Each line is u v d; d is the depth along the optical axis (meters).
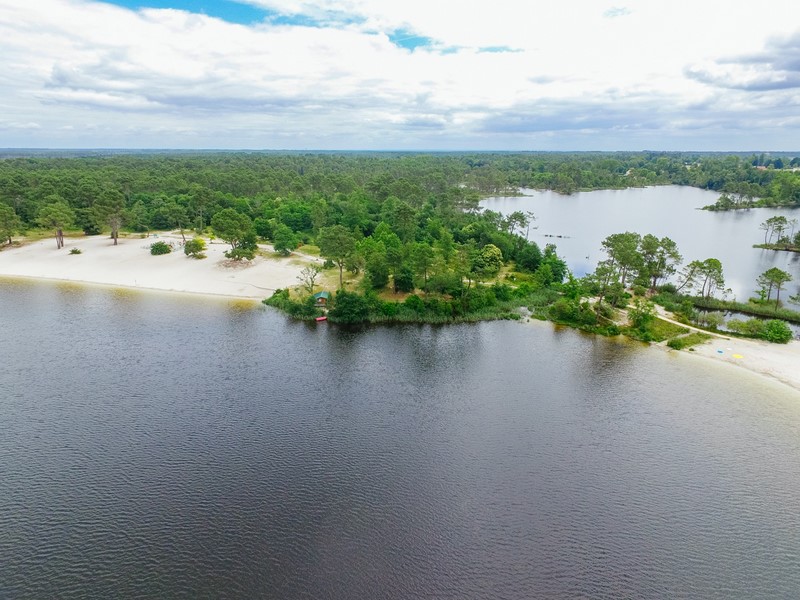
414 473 58.44
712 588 44.44
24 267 143.75
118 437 64.19
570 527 50.91
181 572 45.00
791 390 79.12
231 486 55.72
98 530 49.44
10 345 92.50
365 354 92.25
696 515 52.91
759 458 62.38
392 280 129.25
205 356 89.44
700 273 126.50
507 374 85.06
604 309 113.31
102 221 166.00
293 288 128.88
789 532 50.81
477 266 144.00
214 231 183.12
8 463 58.72
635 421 70.50
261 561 46.25
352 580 44.41
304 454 61.56
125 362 86.19
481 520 51.47
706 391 79.06
